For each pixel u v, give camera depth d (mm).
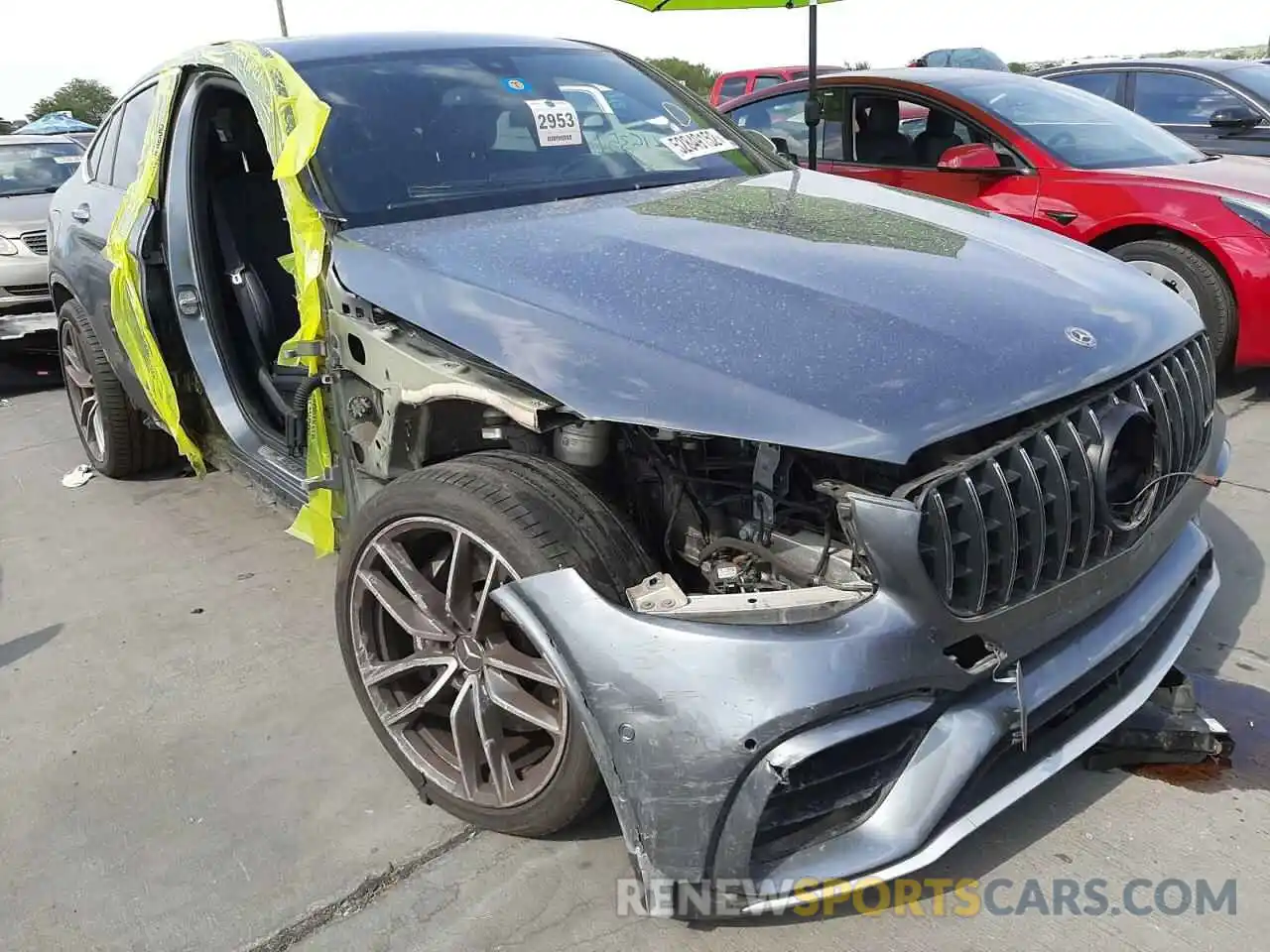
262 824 2504
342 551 2525
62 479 5035
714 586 2146
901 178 5980
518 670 2191
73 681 3184
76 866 2400
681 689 1855
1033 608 2041
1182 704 2555
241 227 3721
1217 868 2219
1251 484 4125
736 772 1827
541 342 2158
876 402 1933
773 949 2074
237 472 3787
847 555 2008
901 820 1914
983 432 2018
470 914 2193
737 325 2137
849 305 2207
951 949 2053
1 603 3742
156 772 2723
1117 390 2223
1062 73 7508
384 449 2527
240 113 3660
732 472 2236
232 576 3830
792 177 3465
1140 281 2701
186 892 2299
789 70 14039
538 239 2617
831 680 1814
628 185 3219
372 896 2260
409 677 2549
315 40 3426
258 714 2955
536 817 2254
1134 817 2377
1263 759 2549
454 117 3188
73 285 4371
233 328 3748
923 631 1877
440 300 2365
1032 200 5426
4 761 2807
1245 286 4793
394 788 2611
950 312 2211
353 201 2834
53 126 19312
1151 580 2443
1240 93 6590
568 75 3607
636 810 1920
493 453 2352
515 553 2078
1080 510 2092
